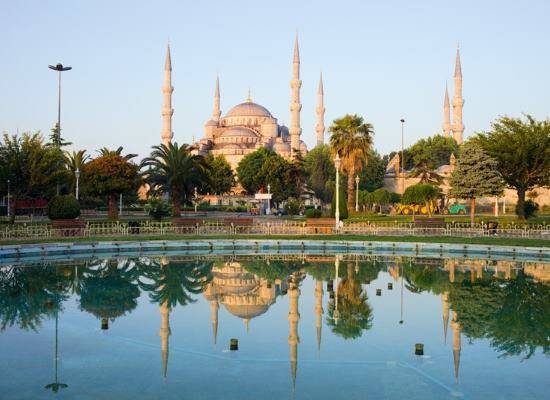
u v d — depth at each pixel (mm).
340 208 49750
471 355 14320
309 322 17594
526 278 25625
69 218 45250
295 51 135500
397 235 41750
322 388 11977
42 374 12797
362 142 56125
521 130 49844
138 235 41156
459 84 126562
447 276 26297
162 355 14211
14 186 48062
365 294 22031
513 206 84375
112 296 21484
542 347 14992
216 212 91125
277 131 160250
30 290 22500
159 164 57375
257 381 12391
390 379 12555
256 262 31391
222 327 16969
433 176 86938
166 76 130375
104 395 11523
